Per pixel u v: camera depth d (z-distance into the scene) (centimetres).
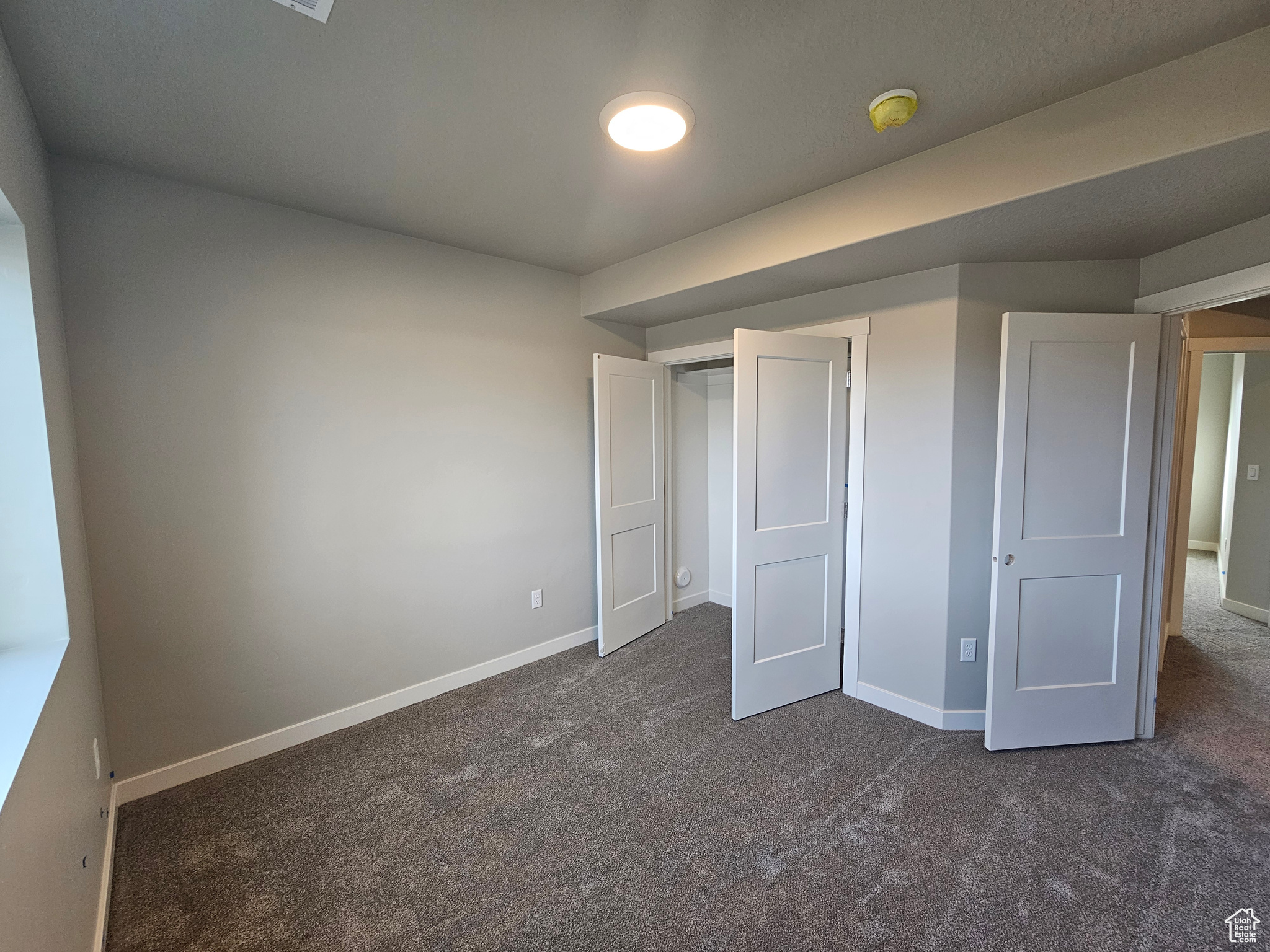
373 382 276
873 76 155
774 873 181
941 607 265
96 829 174
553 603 361
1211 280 212
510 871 184
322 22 134
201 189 225
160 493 221
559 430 357
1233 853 186
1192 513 641
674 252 296
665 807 214
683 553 444
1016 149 177
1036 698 248
